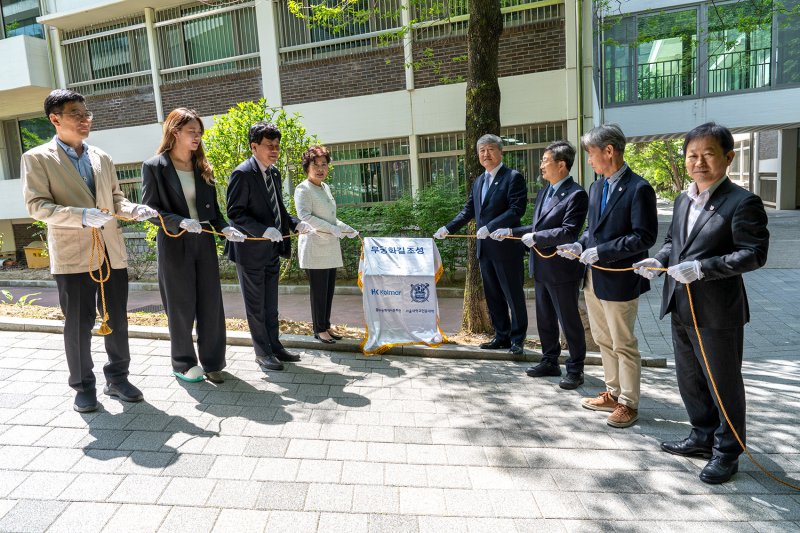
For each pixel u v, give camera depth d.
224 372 4.73
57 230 3.60
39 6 14.69
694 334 3.19
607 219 3.87
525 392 4.53
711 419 3.39
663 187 35.72
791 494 3.00
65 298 3.68
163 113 13.61
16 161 17.27
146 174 4.07
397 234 10.94
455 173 11.70
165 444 3.39
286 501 2.84
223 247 10.56
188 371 4.44
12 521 2.61
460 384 4.67
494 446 3.53
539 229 4.62
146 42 13.66
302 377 4.71
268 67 12.42
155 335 5.55
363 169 12.33
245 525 2.63
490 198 5.18
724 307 3.06
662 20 15.59
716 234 3.02
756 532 2.65
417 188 11.88
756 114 15.82
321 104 12.18
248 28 12.76
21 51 14.22
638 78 16.45
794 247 13.23
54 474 3.02
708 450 3.39
